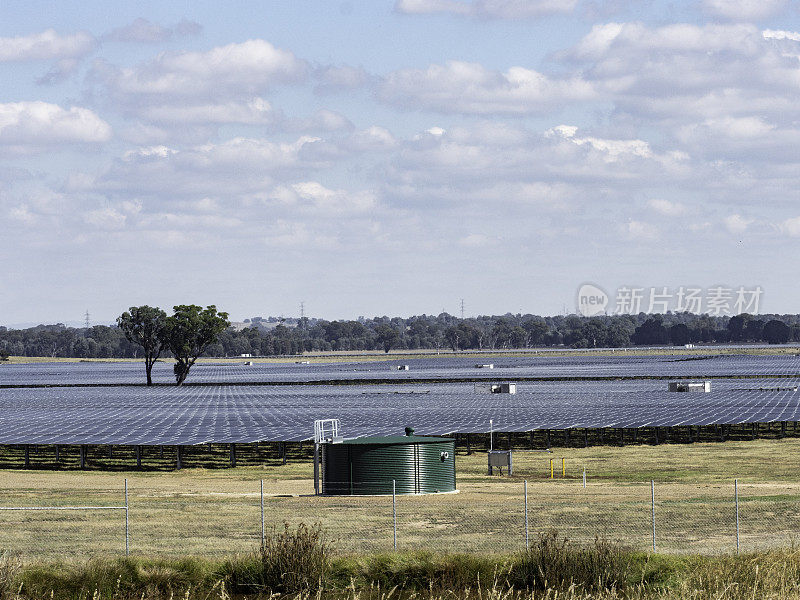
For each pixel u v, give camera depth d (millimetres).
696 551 92938
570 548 79375
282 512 123000
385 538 102750
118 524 114750
